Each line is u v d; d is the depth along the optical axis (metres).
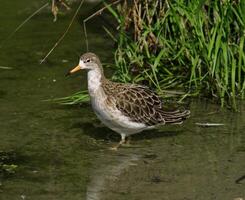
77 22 18.95
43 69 16.56
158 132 13.90
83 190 11.80
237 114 14.46
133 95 13.37
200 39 15.02
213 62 14.80
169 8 15.30
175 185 11.95
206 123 14.14
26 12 19.44
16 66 16.69
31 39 18.05
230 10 14.89
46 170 12.46
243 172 12.38
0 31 18.39
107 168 12.55
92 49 17.48
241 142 13.44
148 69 15.61
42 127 14.02
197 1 15.13
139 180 12.12
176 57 15.36
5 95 15.33
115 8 17.42
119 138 13.73
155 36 15.66
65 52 17.41
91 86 13.30
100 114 13.34
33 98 15.23
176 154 13.02
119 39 16.11
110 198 11.55
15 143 13.40
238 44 15.18
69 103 14.96
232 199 11.49
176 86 15.45
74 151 13.16
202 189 11.80
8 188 11.83
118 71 15.54
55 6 16.61
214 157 12.90
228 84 15.06
